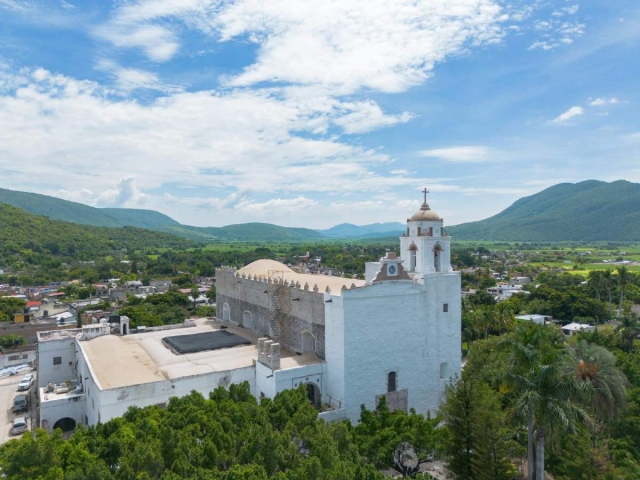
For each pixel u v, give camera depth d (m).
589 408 35.62
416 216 53.44
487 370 45.03
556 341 69.38
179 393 43.97
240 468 25.12
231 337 62.47
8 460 26.06
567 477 33.50
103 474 24.50
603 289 132.38
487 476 31.22
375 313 47.56
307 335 53.50
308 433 30.16
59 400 48.44
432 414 51.69
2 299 132.12
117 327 70.06
